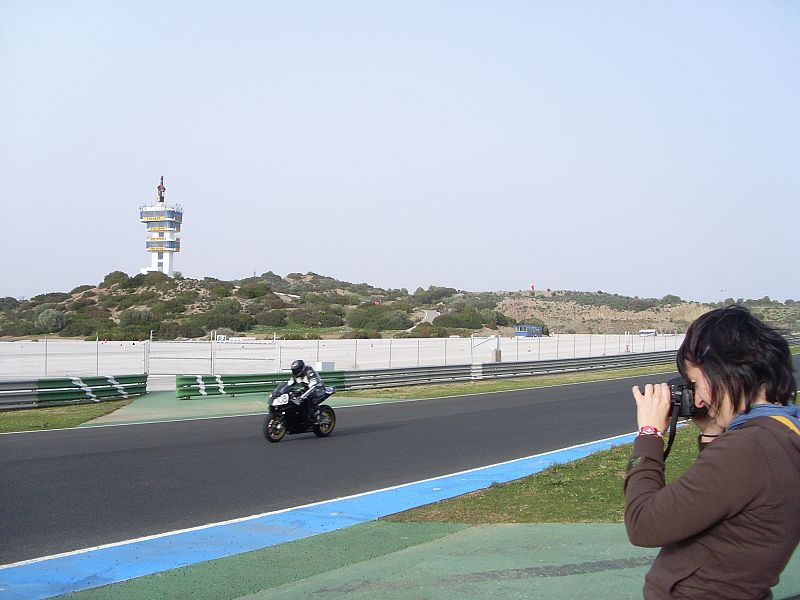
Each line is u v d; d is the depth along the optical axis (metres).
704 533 2.25
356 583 5.67
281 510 8.55
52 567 6.36
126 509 8.58
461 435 15.12
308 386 14.51
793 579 5.24
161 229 101.31
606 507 8.52
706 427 2.50
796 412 2.36
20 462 11.54
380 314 76.44
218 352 40.09
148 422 17.09
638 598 5.06
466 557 6.34
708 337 2.43
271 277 119.12
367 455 12.59
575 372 35.78
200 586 5.77
